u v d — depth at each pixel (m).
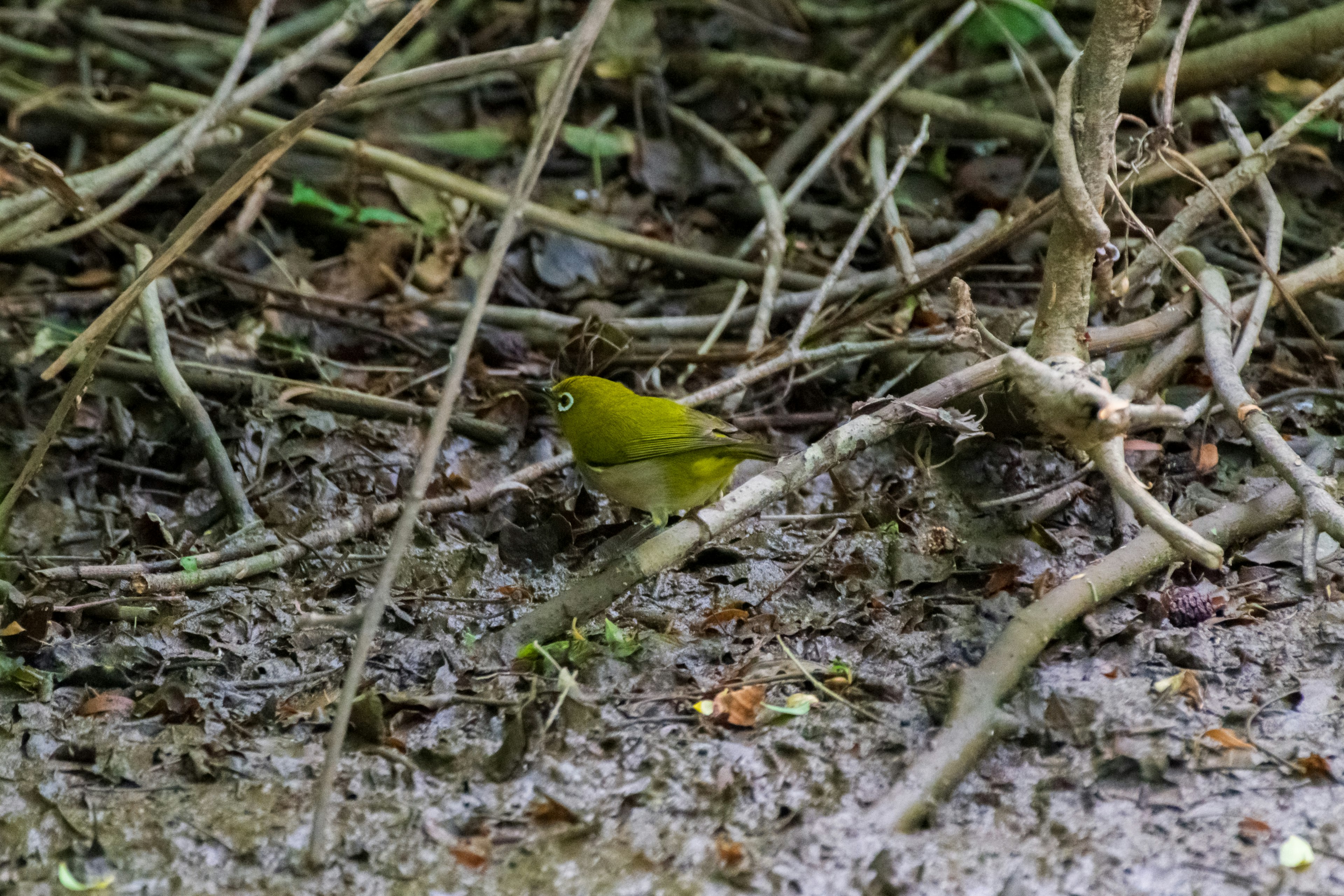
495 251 6.31
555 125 6.34
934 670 8.42
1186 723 7.70
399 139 15.30
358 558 9.99
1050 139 13.67
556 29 16.47
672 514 9.81
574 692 8.03
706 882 6.64
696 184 15.13
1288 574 9.26
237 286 13.36
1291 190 14.32
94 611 9.14
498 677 8.47
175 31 15.88
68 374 12.03
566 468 11.24
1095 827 6.98
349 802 7.33
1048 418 7.20
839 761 7.52
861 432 9.52
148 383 11.95
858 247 14.05
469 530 10.40
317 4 17.66
